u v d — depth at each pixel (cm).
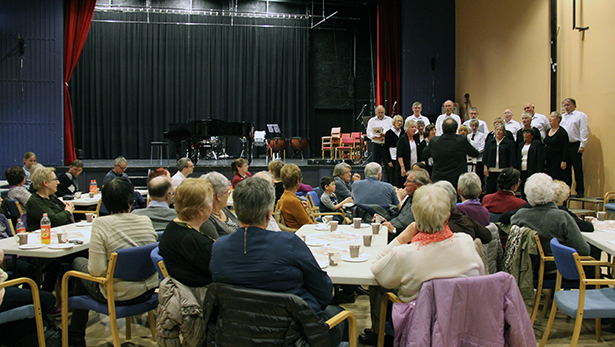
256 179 179
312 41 1323
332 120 1357
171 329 197
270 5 1287
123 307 237
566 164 598
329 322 183
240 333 158
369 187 412
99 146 1225
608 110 620
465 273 185
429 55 1081
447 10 1084
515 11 840
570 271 237
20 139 886
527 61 806
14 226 402
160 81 1243
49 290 319
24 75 884
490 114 937
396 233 340
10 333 235
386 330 220
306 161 1095
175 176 552
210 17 1252
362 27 1334
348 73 1338
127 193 252
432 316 177
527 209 290
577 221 307
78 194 539
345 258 235
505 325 185
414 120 697
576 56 684
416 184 331
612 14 611
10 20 878
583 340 279
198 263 205
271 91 1293
